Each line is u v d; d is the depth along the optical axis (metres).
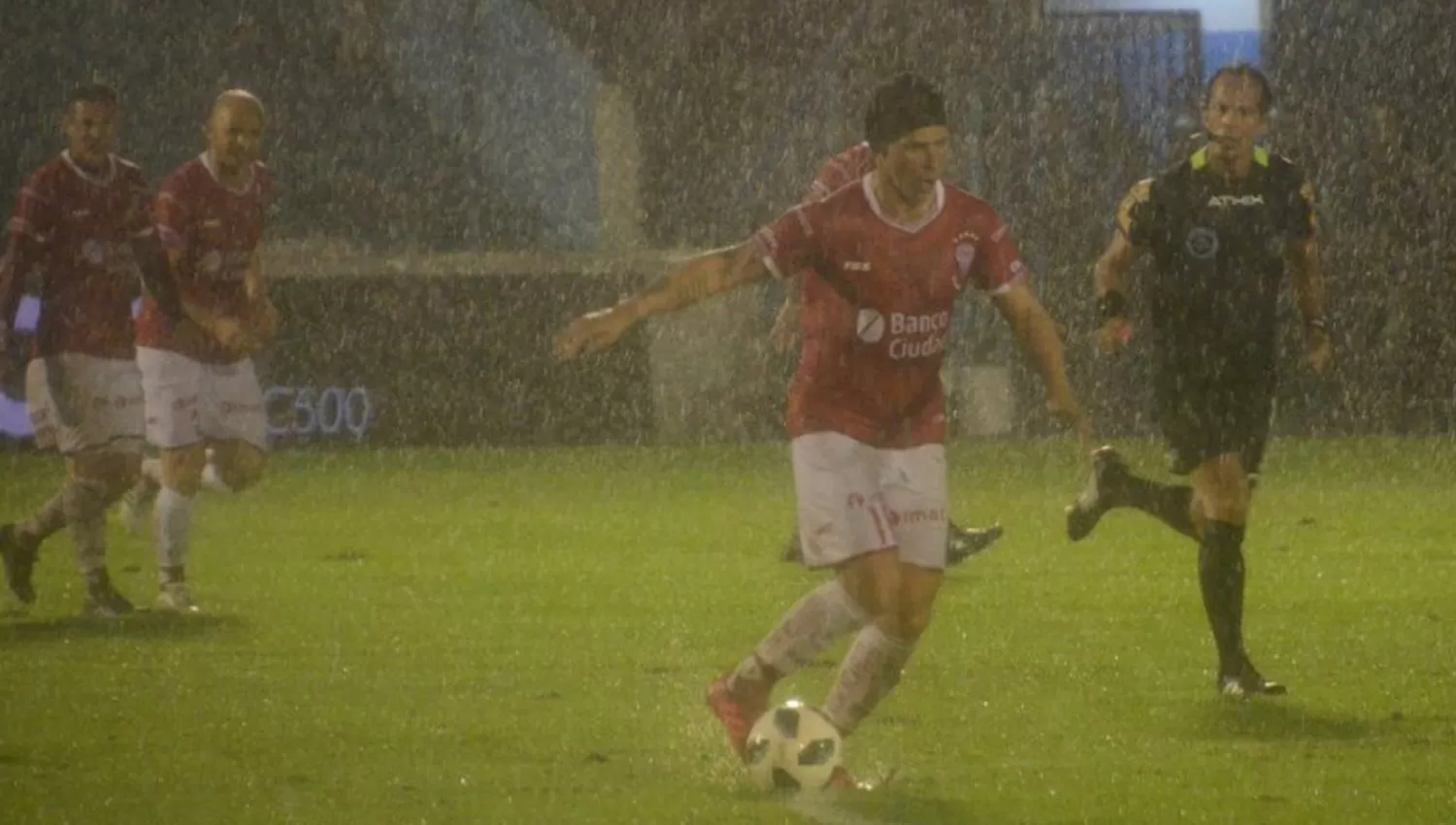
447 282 78.31
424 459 71.75
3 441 74.75
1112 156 85.50
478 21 98.00
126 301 37.59
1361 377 81.06
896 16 91.56
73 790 24.22
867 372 23.69
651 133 96.06
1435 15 81.31
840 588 24.12
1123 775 24.86
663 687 30.91
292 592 41.22
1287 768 25.23
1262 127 29.33
